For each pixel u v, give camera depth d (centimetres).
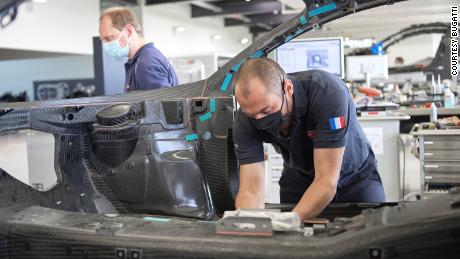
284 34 166
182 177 169
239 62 170
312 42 398
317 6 156
